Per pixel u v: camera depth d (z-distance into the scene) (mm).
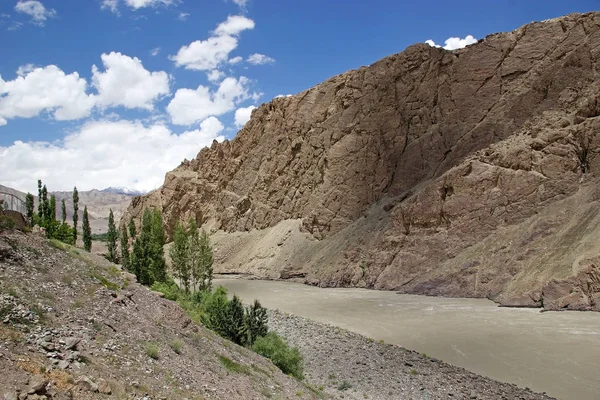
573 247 51969
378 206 91312
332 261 84500
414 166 91562
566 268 49875
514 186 64500
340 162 100438
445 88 94688
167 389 13773
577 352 31344
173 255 57469
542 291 49156
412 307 52594
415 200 74188
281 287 79625
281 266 94750
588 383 25828
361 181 96562
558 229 56562
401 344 36781
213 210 130750
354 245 83062
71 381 11070
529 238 58125
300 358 27297
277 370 23297
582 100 69062
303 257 92938
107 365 13422
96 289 19188
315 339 38062
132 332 16891
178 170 151000
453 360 31953
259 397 17125
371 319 46938
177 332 19797
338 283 77688
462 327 40750
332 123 107250
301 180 110250
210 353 19703
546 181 62688
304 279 85750
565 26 83562
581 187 59812
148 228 62719
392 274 69938
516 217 62594
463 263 61969
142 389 12906
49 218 77438
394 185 92438
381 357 32406
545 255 54062
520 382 26875
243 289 78312
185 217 133625
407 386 26109
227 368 18938
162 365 15438
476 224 65375
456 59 95625
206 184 134875
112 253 84625
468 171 69250
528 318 42844
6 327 12703
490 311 47562
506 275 56062
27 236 21922
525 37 87625
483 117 86812
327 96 113062
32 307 14781
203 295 46156
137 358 14961
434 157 89812
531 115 78188
